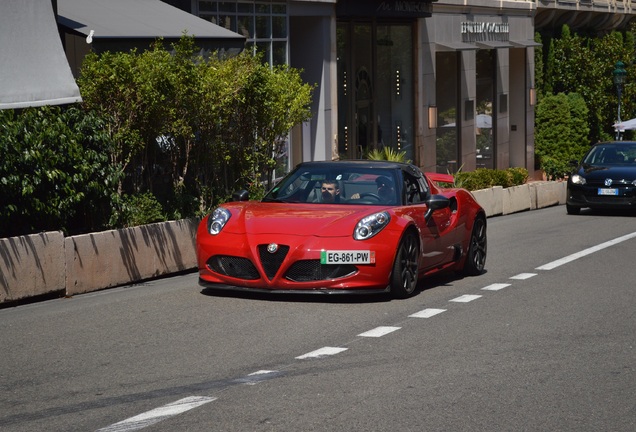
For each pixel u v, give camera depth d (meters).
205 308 11.92
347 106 31.86
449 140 39.22
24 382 8.43
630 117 49.97
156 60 16.05
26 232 13.98
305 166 14.06
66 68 15.72
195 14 24.11
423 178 14.41
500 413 7.57
